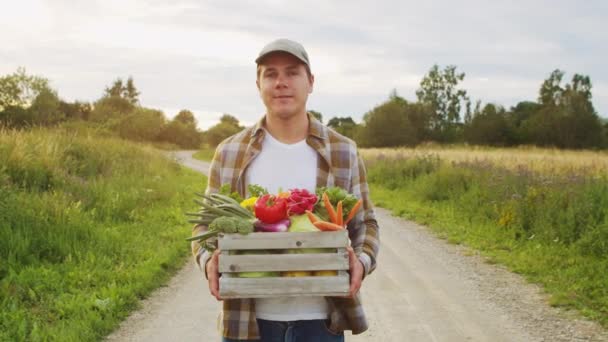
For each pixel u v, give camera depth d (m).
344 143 2.46
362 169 2.52
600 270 6.79
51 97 43.94
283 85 2.29
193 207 11.57
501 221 9.84
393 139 73.00
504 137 71.12
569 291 6.15
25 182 9.26
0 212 7.09
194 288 6.17
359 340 4.83
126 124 44.44
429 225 10.83
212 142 83.81
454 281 6.77
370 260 2.27
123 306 5.34
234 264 2.03
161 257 7.09
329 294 2.04
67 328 4.55
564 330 5.06
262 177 2.40
